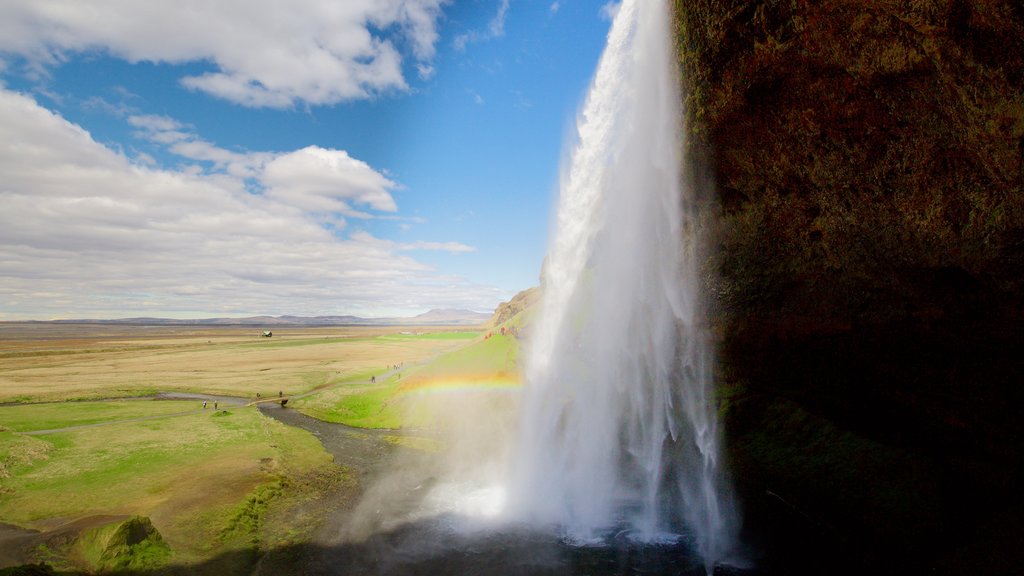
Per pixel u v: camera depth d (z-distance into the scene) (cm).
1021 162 925
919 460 1340
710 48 1328
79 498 2212
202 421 4112
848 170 1235
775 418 1738
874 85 1100
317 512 2134
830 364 1502
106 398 5647
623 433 2203
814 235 1384
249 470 2677
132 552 1606
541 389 2994
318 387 6353
